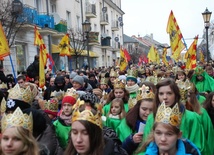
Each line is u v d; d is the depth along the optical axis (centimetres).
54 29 2322
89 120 290
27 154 286
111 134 368
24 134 286
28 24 1858
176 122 301
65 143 430
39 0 2250
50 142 350
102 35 3812
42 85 877
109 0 4159
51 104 516
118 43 4597
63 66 2536
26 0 2009
